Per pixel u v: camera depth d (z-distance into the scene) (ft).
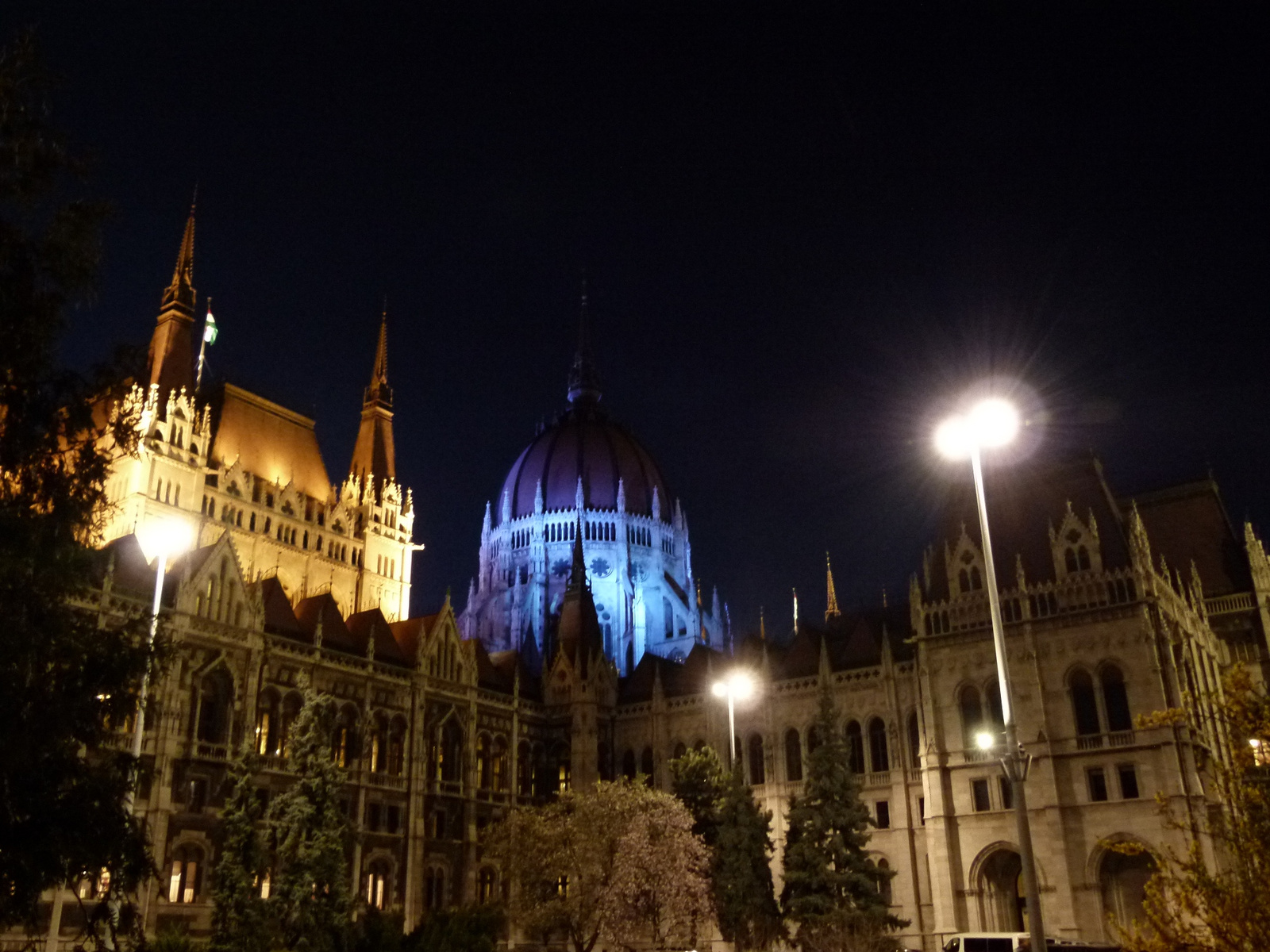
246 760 193.16
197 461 321.32
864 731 307.17
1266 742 106.42
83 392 98.02
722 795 266.57
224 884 179.93
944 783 281.95
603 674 365.61
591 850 231.50
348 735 285.23
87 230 96.53
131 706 98.89
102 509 103.04
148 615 105.81
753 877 248.32
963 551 301.84
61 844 88.12
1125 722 263.90
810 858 237.04
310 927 178.91
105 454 100.58
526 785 343.87
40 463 95.04
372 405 429.79
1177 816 246.47
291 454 374.02
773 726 325.42
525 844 240.53
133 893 100.07
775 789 317.63
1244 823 101.96
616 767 356.38
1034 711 273.54
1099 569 276.21
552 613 501.15
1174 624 283.38
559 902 229.04
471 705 323.16
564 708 354.74
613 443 549.54
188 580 254.06
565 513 521.24
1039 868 261.65
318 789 191.11
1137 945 105.09
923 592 309.83
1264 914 95.45
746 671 337.93
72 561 93.15
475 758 320.50
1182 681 276.41
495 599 520.42
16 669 87.71
